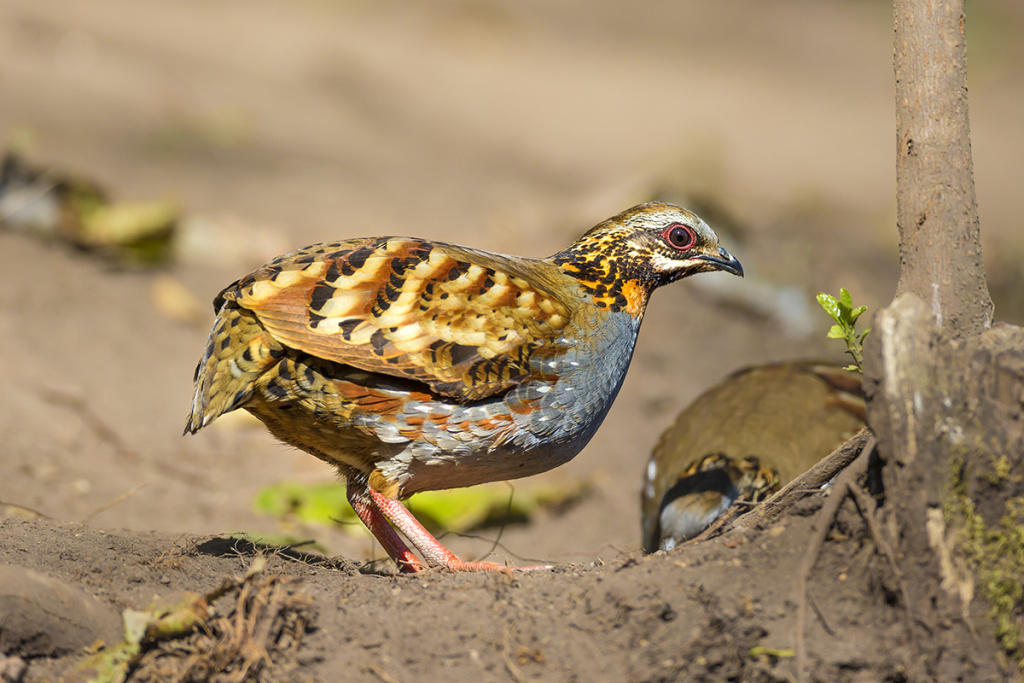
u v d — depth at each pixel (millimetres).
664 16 45125
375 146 24312
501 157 24984
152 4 33594
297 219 17969
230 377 6633
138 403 12234
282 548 7441
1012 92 37594
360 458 7129
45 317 13273
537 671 5551
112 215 15617
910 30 5996
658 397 14562
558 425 7133
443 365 6711
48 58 24906
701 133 28453
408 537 7031
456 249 7316
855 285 17516
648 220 7871
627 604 5746
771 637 5582
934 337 5609
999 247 20500
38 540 6738
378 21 38062
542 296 7203
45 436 10805
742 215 20234
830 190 24938
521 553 10500
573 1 45500
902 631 5547
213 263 16109
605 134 28281
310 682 5465
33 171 15703
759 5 48844
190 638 5594
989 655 5477
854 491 5770
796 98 35250
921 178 5941
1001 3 46812
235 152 21484
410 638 5738
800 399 9094
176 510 10133
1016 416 5551
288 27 34250
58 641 5504
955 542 5516
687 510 7957
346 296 6680
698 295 17312
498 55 36312
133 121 21766
